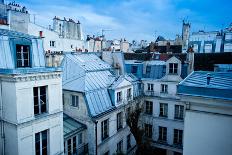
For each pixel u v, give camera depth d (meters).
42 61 16.42
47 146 15.85
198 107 10.37
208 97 9.89
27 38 15.43
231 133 9.66
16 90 13.09
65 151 18.97
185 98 10.50
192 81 12.09
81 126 20.92
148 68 31.22
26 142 14.04
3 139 14.19
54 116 16.00
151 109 31.00
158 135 30.56
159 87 29.78
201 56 34.50
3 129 14.20
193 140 10.52
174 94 28.69
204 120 10.17
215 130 9.96
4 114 13.99
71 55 24.69
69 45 41.09
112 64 29.70
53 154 16.16
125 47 51.62
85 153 21.16
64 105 22.67
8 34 14.84
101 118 21.73
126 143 27.25
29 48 15.50
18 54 14.88
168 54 32.44
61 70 16.06
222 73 13.98
